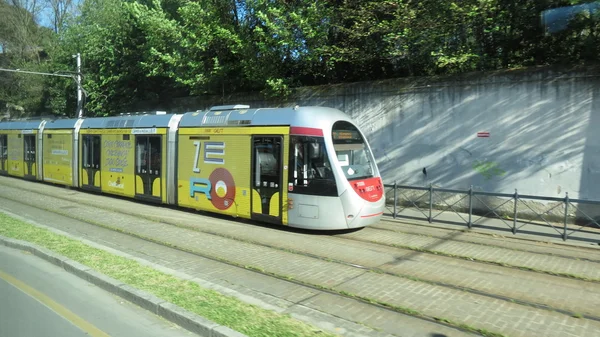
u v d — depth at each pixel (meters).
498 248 8.70
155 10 19.27
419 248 8.62
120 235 9.63
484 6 12.17
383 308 5.56
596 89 10.69
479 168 12.48
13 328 4.94
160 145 13.32
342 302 5.75
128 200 14.91
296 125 10.03
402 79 13.73
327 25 14.68
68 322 5.11
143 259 7.50
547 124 11.38
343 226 9.59
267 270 7.11
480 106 12.40
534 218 11.61
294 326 4.72
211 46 17.69
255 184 10.70
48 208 13.00
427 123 13.36
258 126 10.72
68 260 7.14
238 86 18.83
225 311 5.09
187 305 5.25
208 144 11.86
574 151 11.03
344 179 9.59
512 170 11.95
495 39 13.23
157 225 10.73
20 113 39.38
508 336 4.78
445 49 13.19
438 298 5.96
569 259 7.95
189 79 18.33
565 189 11.19
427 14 12.90
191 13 17.31
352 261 7.70
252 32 16.84
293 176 9.99
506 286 6.49
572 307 5.69
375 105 14.33
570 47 12.25
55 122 19.06
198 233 9.88
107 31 23.33
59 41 30.72
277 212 10.26
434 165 13.28
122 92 24.05
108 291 6.07
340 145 9.90
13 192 16.62
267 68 16.27
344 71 16.95
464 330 4.93
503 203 11.31
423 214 11.87
